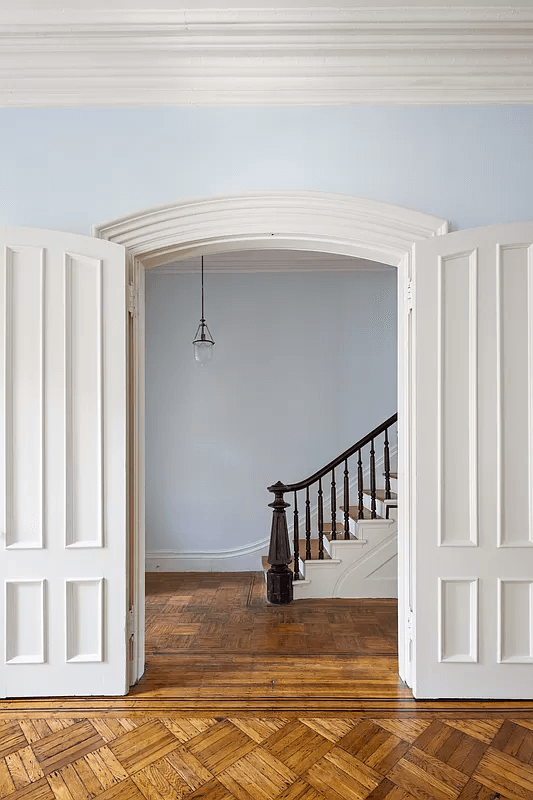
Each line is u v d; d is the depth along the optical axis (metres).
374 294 6.66
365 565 5.29
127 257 3.41
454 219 3.41
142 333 3.58
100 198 3.44
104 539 3.22
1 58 3.35
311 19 3.13
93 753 2.67
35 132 3.44
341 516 6.47
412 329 3.36
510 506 3.20
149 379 6.55
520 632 3.19
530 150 3.42
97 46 3.28
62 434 3.21
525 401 3.20
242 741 2.77
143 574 3.54
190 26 3.15
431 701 3.17
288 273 6.62
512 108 3.43
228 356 6.58
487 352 3.19
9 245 3.20
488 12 3.09
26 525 3.21
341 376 6.61
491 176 3.42
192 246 3.51
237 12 3.10
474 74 3.38
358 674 3.52
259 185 3.44
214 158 3.45
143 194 3.44
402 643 3.46
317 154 3.44
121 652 3.23
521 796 2.37
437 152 3.42
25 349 3.21
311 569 5.26
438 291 3.20
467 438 3.21
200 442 6.54
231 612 4.83
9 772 2.54
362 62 3.37
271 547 5.15
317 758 2.63
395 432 6.59
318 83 3.42
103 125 3.45
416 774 2.51
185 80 3.41
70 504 3.22
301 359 6.61
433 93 3.42
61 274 3.22
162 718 2.99
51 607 3.21
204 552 6.48
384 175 3.43
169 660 3.75
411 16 3.11
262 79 3.41
